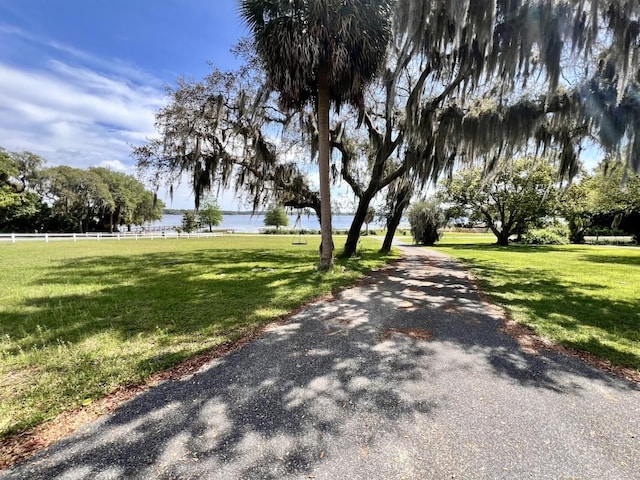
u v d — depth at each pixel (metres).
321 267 8.47
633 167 6.31
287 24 6.66
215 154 11.52
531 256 14.70
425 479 1.64
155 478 1.64
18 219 33.56
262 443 1.92
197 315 4.61
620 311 5.00
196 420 2.15
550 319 4.55
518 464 1.76
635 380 2.78
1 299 5.57
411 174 9.96
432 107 8.31
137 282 7.25
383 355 3.25
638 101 6.12
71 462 1.76
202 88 10.57
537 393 2.54
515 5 6.20
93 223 41.88
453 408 2.31
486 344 3.59
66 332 3.89
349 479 1.64
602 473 1.70
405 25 6.38
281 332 3.93
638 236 27.27
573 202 21.67
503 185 23.75
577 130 7.69
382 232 47.00
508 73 6.59
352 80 7.37
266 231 45.31
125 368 2.92
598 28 5.75
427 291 6.46
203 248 18.00
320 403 2.36
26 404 2.34
